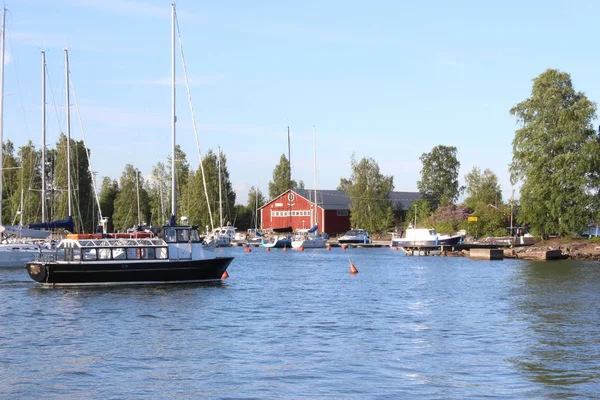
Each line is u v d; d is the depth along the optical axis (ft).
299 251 357.00
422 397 69.10
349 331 104.88
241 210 546.67
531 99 295.48
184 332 104.27
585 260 261.03
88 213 385.29
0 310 124.57
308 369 80.43
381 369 80.38
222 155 476.13
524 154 293.02
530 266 232.53
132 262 155.74
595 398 68.69
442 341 96.58
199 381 75.10
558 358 85.61
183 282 161.17
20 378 76.28
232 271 217.77
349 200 487.20
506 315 119.14
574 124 281.74
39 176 374.84
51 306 129.18
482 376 77.15
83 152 385.09
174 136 174.81
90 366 81.92
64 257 155.63
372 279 187.32
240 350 90.99
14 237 213.87
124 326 109.19
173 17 177.99
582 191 281.54
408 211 461.78
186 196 452.35
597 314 119.55
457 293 152.05
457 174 553.23
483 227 369.50
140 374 78.13
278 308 128.88
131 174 518.37
